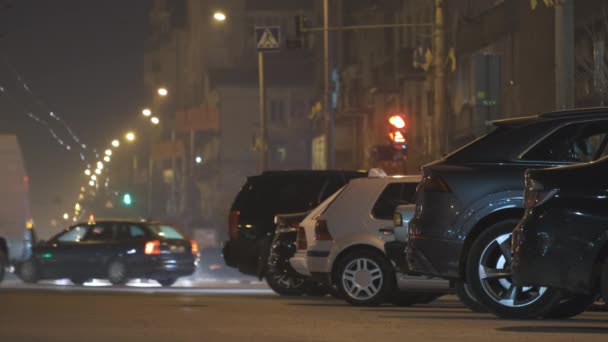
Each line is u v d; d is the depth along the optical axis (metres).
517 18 89.00
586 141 29.20
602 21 71.50
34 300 39.03
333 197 41.56
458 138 100.06
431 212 30.00
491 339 23.50
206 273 104.88
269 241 51.09
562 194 25.72
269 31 101.31
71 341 23.75
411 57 116.06
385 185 38.72
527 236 25.91
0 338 24.42
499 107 65.00
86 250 69.38
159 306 35.16
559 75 50.38
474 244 29.30
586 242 25.41
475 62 64.75
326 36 95.31
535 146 29.48
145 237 69.56
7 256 64.69
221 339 23.98
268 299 41.53
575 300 29.52
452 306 38.62
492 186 29.48
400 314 31.56
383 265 37.75
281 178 51.78
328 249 38.91
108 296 43.12
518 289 29.00
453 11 106.62
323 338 24.08
